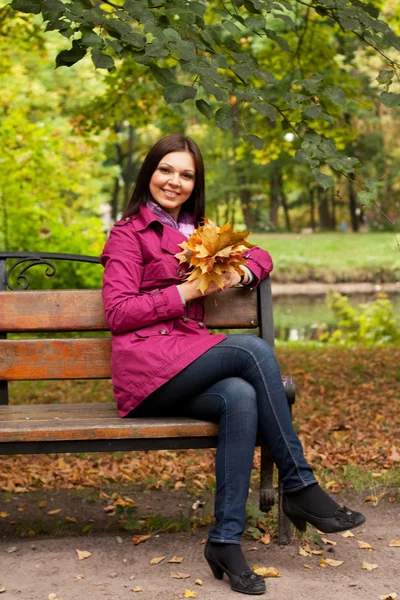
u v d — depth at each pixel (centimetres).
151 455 644
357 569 374
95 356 426
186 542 415
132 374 379
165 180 410
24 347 423
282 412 365
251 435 359
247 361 370
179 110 730
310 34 1095
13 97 1848
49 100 2255
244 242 386
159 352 377
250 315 436
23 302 429
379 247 3619
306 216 5984
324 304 2634
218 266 381
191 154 415
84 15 398
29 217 1313
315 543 405
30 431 364
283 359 1159
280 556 390
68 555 396
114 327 384
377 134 3906
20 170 1325
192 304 402
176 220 425
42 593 351
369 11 468
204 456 638
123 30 400
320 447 637
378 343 1532
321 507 355
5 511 490
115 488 545
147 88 1127
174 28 422
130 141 3600
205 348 375
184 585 355
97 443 373
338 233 4512
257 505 480
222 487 357
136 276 395
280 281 3175
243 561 348
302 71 1071
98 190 2970
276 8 435
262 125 1138
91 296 431
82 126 1171
